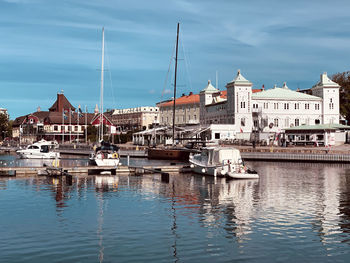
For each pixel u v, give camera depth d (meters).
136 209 29.73
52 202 32.69
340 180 45.81
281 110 110.25
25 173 52.44
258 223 25.38
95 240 21.72
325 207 30.33
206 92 130.50
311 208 29.98
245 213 28.31
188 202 32.59
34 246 20.66
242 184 42.97
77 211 29.00
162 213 28.31
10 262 18.39
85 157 96.12
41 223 25.31
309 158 70.25
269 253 19.77
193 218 26.77
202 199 33.97
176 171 56.28
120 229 23.92
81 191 38.53
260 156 75.50
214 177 49.44
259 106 109.06
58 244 21.00
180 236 22.50
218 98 125.06
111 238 22.11
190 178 48.75
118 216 27.33
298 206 30.77
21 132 188.62
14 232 23.19
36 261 18.55
